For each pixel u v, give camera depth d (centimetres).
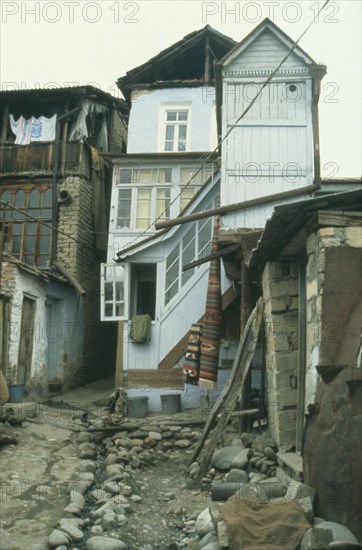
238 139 1066
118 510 570
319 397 488
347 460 423
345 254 538
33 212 1548
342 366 459
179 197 1409
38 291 1262
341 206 549
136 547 490
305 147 1058
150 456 805
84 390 1468
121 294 1262
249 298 907
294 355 712
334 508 439
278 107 1077
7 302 1104
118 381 1216
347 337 517
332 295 530
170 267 1255
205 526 491
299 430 675
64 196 1520
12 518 527
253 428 892
